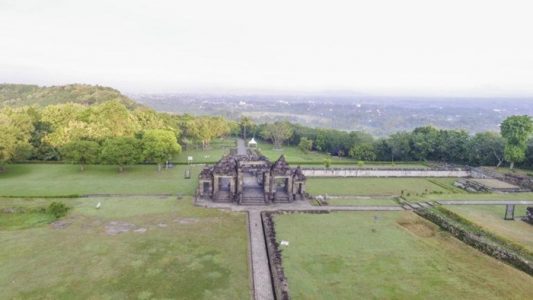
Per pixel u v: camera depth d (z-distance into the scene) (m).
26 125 98.19
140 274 38.75
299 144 145.25
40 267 39.69
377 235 51.53
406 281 38.94
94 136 94.25
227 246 46.41
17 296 34.16
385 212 62.03
